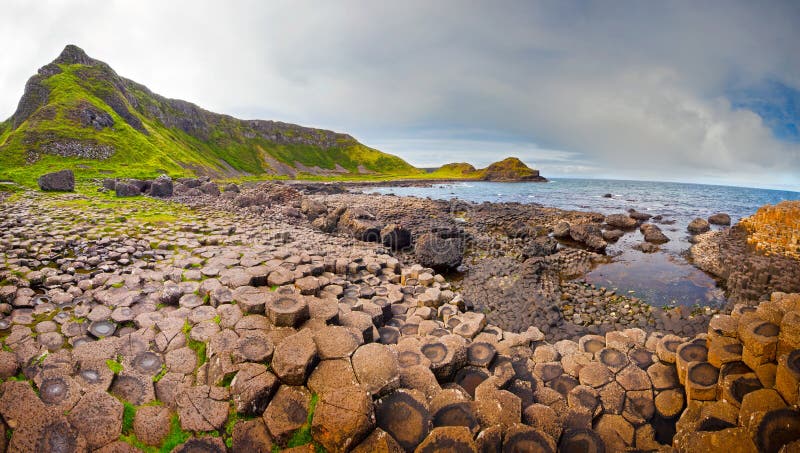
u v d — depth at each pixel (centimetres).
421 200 4072
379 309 833
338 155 16438
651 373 606
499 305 1222
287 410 435
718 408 482
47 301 776
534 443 420
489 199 5444
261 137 14425
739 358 528
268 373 471
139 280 906
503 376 575
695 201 5259
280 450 407
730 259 1617
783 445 370
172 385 512
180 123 10825
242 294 685
